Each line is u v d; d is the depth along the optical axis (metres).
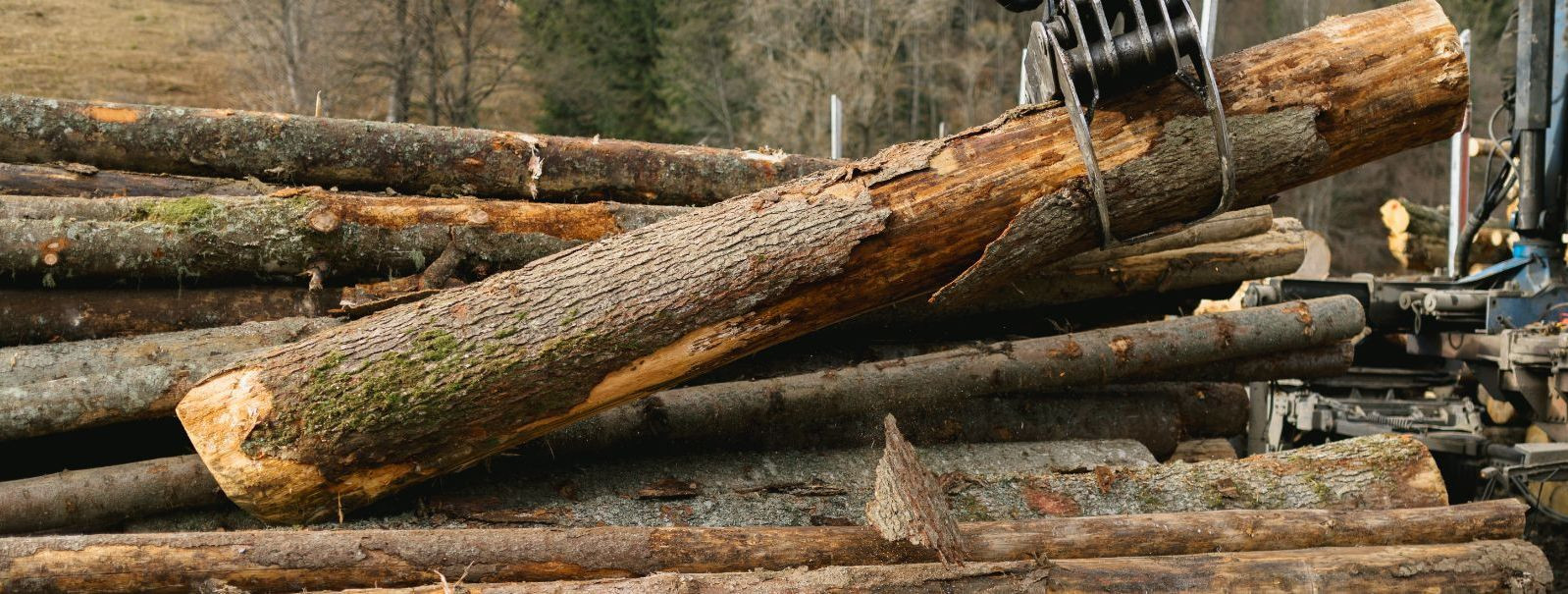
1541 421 5.95
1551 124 6.34
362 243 3.59
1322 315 4.40
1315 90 3.03
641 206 3.94
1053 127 2.99
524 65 25.22
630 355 2.95
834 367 3.86
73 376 3.14
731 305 2.95
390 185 3.97
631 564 2.80
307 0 19.14
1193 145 2.98
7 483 2.98
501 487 3.27
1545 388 5.92
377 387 2.87
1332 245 25.91
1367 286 6.76
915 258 3.01
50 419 3.03
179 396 3.13
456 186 4.00
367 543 2.70
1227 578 2.98
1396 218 11.38
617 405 3.12
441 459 3.02
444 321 2.94
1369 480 3.57
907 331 4.11
